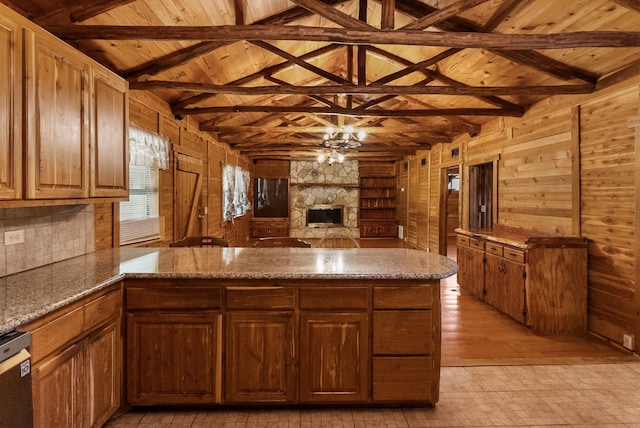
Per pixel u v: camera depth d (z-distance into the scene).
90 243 2.80
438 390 2.17
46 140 1.79
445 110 4.61
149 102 3.85
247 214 9.55
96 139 2.23
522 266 3.59
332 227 10.75
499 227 4.98
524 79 3.98
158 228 4.07
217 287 2.10
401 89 3.60
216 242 3.29
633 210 3.01
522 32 3.20
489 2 2.97
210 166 6.07
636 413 2.19
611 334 3.26
